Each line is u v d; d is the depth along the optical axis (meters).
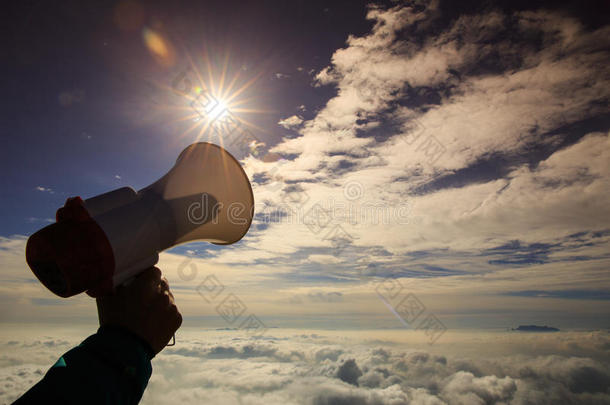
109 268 0.80
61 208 0.86
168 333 0.81
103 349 0.67
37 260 0.82
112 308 0.80
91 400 0.56
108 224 0.85
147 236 0.94
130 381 0.65
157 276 0.91
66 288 0.81
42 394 0.54
